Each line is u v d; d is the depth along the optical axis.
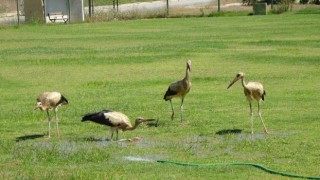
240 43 35.84
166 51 32.84
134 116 18.11
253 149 14.28
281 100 20.11
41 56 31.67
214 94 21.34
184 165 13.05
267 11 58.25
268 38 38.28
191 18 55.25
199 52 32.28
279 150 14.15
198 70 26.89
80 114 18.41
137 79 25.00
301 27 44.25
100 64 29.00
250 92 15.79
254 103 19.55
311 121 17.11
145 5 69.94
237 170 12.66
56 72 27.06
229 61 29.22
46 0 55.12
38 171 12.69
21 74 26.62
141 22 52.47
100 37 41.50
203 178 12.10
